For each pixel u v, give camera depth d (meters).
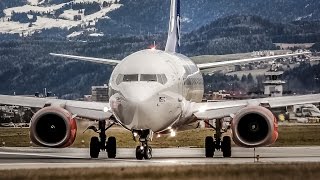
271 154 102.44
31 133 83.94
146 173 59.84
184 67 93.75
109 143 91.81
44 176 58.91
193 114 91.62
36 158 89.75
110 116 87.31
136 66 85.44
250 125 84.25
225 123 97.19
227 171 60.31
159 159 88.62
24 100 91.25
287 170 60.59
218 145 95.44
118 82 84.62
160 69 85.81
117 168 63.59
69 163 78.44
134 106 81.69
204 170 60.97
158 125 84.12
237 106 89.12
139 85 83.44
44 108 84.56
